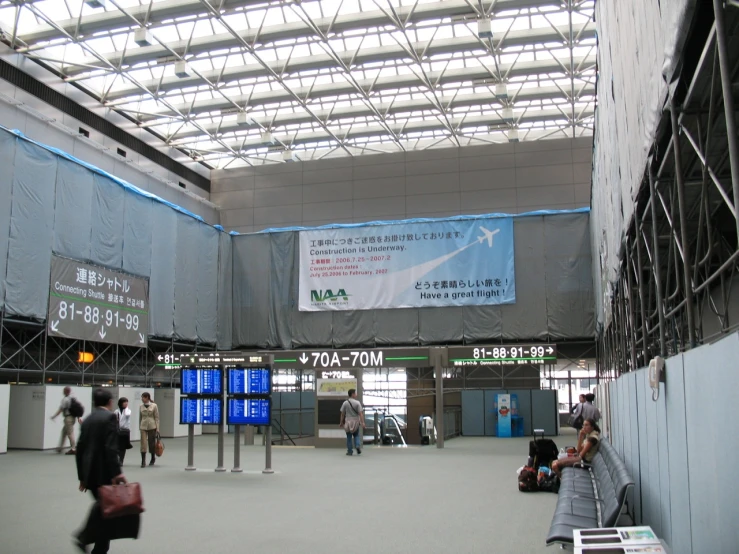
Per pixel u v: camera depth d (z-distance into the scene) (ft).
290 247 115.85
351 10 86.33
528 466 43.24
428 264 109.70
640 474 28.09
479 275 108.06
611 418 46.24
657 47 21.34
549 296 105.81
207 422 53.31
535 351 73.77
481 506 36.37
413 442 88.53
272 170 130.00
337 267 112.88
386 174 125.08
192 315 105.70
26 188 74.02
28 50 87.61
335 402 77.05
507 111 108.37
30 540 27.81
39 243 75.31
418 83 100.99
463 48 91.04
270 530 30.01
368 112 110.32
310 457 64.85
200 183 129.18
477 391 100.37
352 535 28.91
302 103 105.19
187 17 84.53
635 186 30.42
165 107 109.29
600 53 49.93
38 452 67.87
